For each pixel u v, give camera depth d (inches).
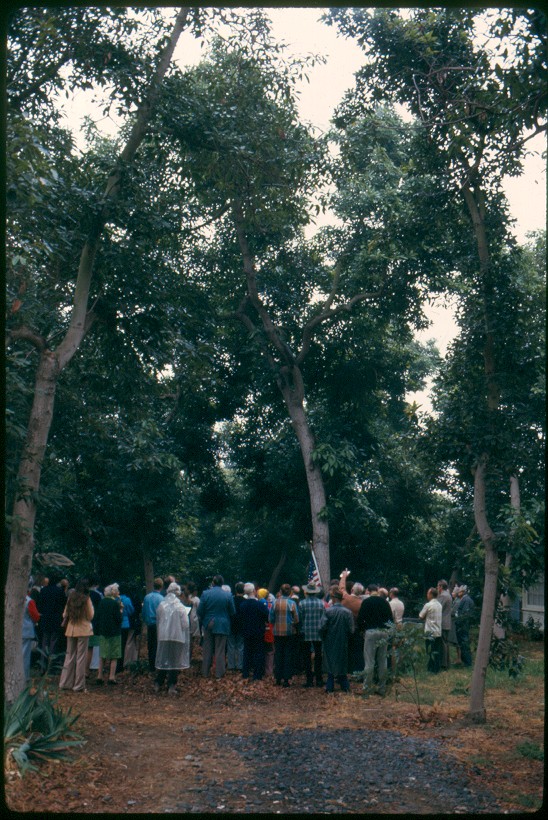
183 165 590.9
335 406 1049.5
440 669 626.5
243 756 348.2
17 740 315.3
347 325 1011.3
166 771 320.5
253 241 989.8
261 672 579.2
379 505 1107.9
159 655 524.7
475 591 450.9
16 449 432.8
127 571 1018.7
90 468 808.3
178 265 895.7
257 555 1421.0
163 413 1045.2
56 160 513.7
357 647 581.3
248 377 1033.5
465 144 435.2
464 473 450.9
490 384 429.1
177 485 927.7
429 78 468.8
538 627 872.9
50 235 466.9
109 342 539.2
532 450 423.2
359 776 312.8
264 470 1105.4
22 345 540.7
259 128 577.3
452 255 502.6
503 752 351.6
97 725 404.8
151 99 507.5
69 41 470.0
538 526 421.1
